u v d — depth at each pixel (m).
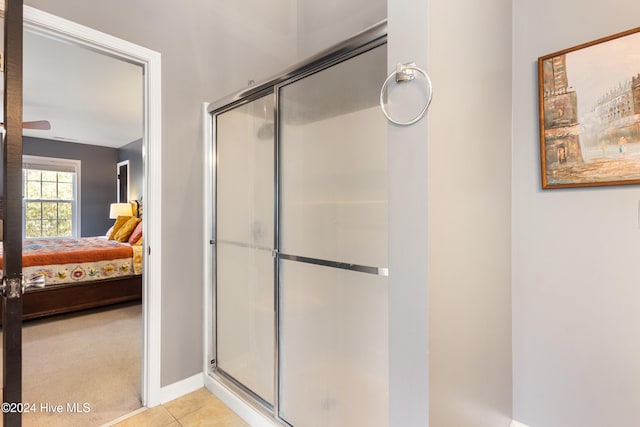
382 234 1.31
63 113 4.55
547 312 1.46
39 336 2.94
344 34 2.48
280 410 1.71
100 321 3.34
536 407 1.50
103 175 6.74
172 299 1.99
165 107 1.96
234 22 2.34
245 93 1.88
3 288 1.14
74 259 3.50
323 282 1.53
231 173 2.05
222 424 1.77
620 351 1.30
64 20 1.58
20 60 1.18
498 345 1.38
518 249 1.53
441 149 0.91
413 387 0.88
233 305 2.05
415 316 0.88
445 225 0.93
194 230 2.09
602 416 1.34
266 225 1.83
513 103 1.54
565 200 1.42
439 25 0.90
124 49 1.78
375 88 1.32
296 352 1.65
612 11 1.30
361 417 1.38
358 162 1.39
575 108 1.38
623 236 1.29
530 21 1.50
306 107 1.60
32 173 5.98
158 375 1.93
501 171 1.40
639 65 1.23
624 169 1.27
